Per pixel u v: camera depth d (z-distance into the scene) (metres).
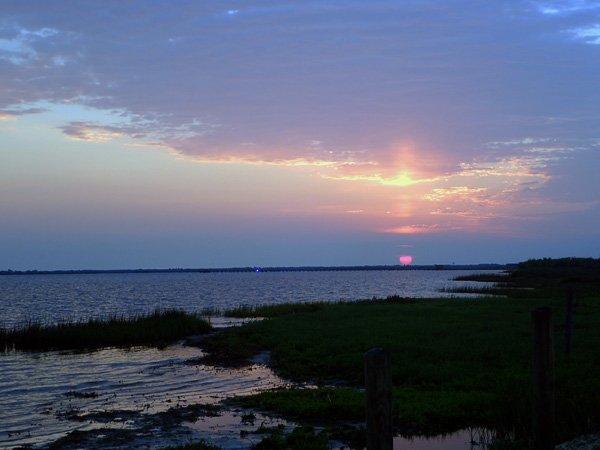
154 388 18.75
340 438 11.97
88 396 17.44
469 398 14.20
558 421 10.88
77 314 56.41
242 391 18.00
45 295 100.06
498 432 11.66
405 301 48.88
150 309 63.12
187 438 12.31
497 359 19.25
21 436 12.81
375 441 5.68
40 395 17.67
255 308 51.47
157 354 27.16
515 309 37.34
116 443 12.01
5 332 30.59
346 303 49.03
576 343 21.19
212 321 43.50
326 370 20.06
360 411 13.89
